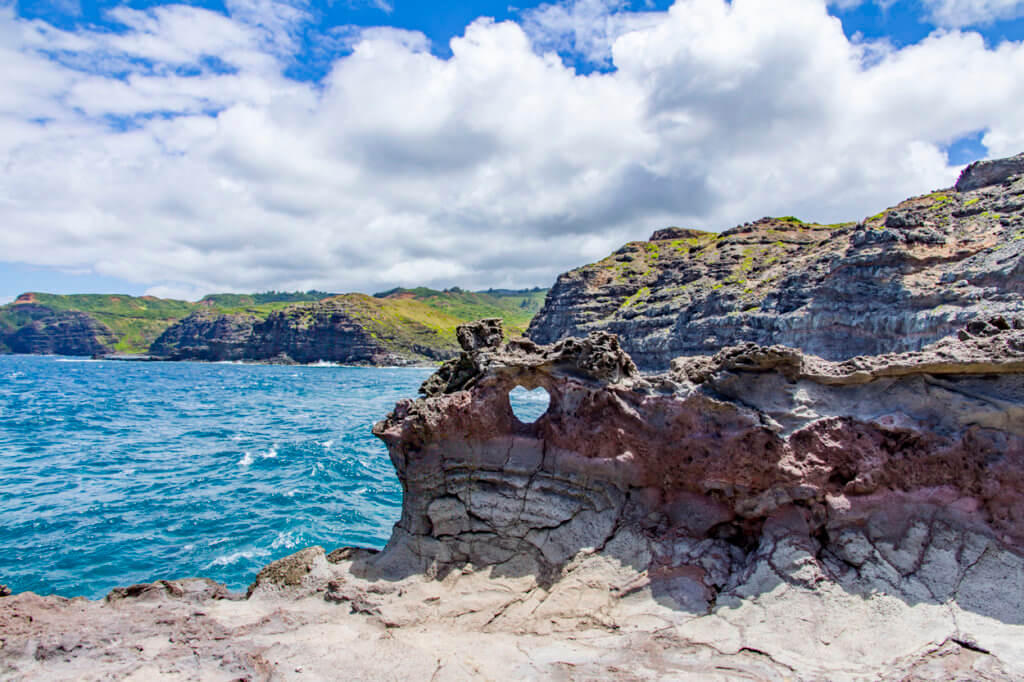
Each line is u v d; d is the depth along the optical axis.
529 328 195.12
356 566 13.07
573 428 13.21
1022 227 66.06
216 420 62.94
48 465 37.56
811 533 11.37
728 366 12.02
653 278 169.88
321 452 42.56
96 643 9.92
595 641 10.21
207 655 9.64
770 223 154.38
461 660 9.68
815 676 8.62
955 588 9.90
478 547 13.03
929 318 63.91
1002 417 10.71
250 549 22.30
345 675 9.16
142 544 22.62
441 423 13.67
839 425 11.47
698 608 10.76
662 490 12.79
